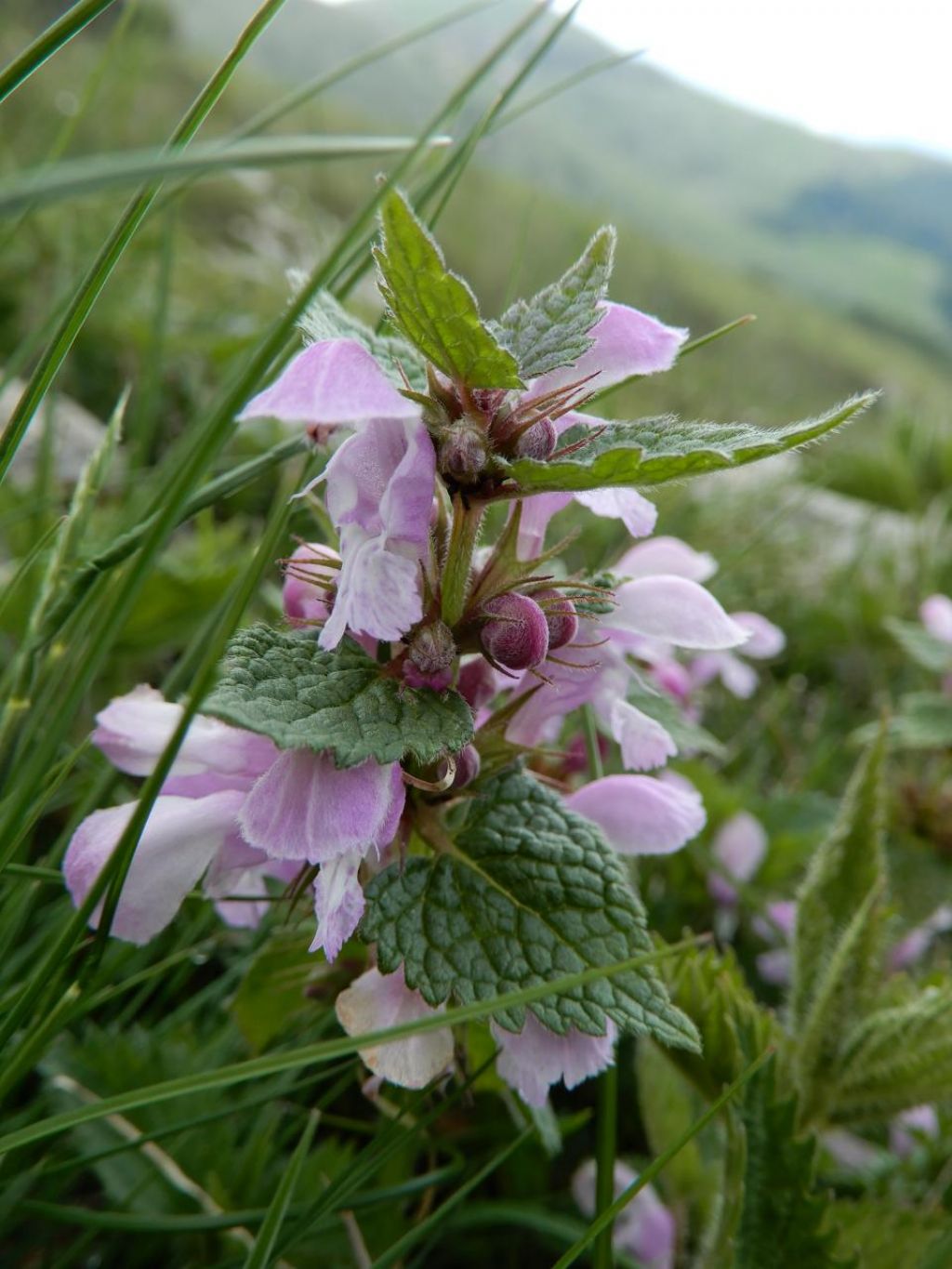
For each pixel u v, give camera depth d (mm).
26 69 98
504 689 136
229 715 88
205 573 228
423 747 93
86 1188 171
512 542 109
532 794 114
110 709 110
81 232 381
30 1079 167
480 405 100
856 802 157
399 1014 112
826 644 407
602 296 108
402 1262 149
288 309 84
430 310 88
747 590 397
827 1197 127
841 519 541
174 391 377
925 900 251
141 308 420
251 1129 166
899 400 731
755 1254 127
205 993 175
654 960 96
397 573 95
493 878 108
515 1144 130
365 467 98
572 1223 162
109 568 130
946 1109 184
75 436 317
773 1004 235
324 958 138
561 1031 98
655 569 165
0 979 151
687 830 130
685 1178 169
